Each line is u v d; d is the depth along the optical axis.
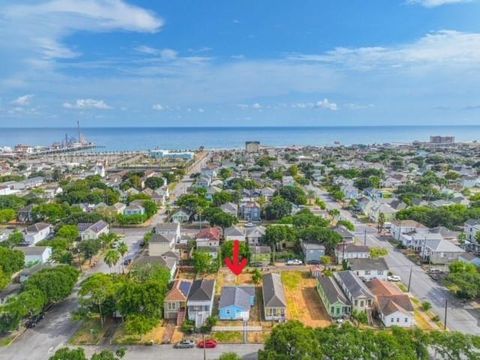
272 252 97.50
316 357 45.56
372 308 69.75
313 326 65.62
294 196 155.12
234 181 189.75
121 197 165.50
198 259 86.94
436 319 67.00
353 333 50.28
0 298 74.56
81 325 66.38
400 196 160.50
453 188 184.38
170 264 85.94
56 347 59.75
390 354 46.78
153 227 126.62
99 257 98.69
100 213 126.00
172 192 187.25
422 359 49.19
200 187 173.75
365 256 95.12
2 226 129.62
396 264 93.88
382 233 118.81
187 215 134.00
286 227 102.94
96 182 182.50
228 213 127.38
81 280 84.00
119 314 67.75
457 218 117.94
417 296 76.81
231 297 70.88
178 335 63.25
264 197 160.88
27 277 81.19
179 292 69.62
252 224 128.25
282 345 48.28
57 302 74.12
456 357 49.94
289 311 71.12
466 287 73.00
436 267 91.69
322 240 98.56
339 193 165.25
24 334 63.41
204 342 58.41
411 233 108.31
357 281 74.25
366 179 191.50
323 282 77.44
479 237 101.94
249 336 62.84
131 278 77.31
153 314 63.09
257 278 83.12
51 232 118.56
